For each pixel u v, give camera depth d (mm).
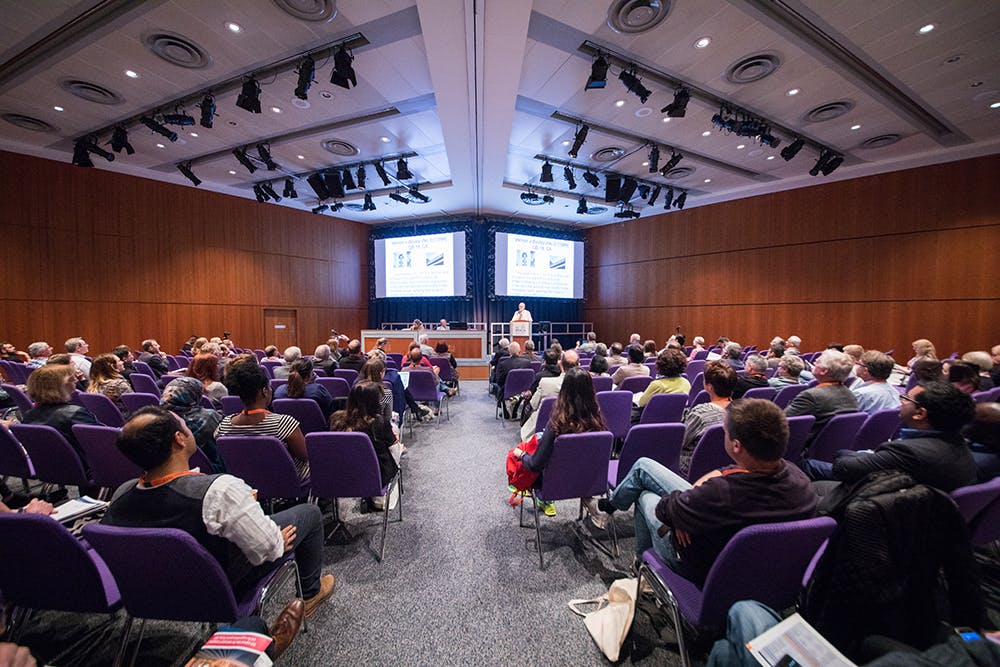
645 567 1480
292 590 1858
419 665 1461
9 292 7066
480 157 7234
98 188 7875
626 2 3686
